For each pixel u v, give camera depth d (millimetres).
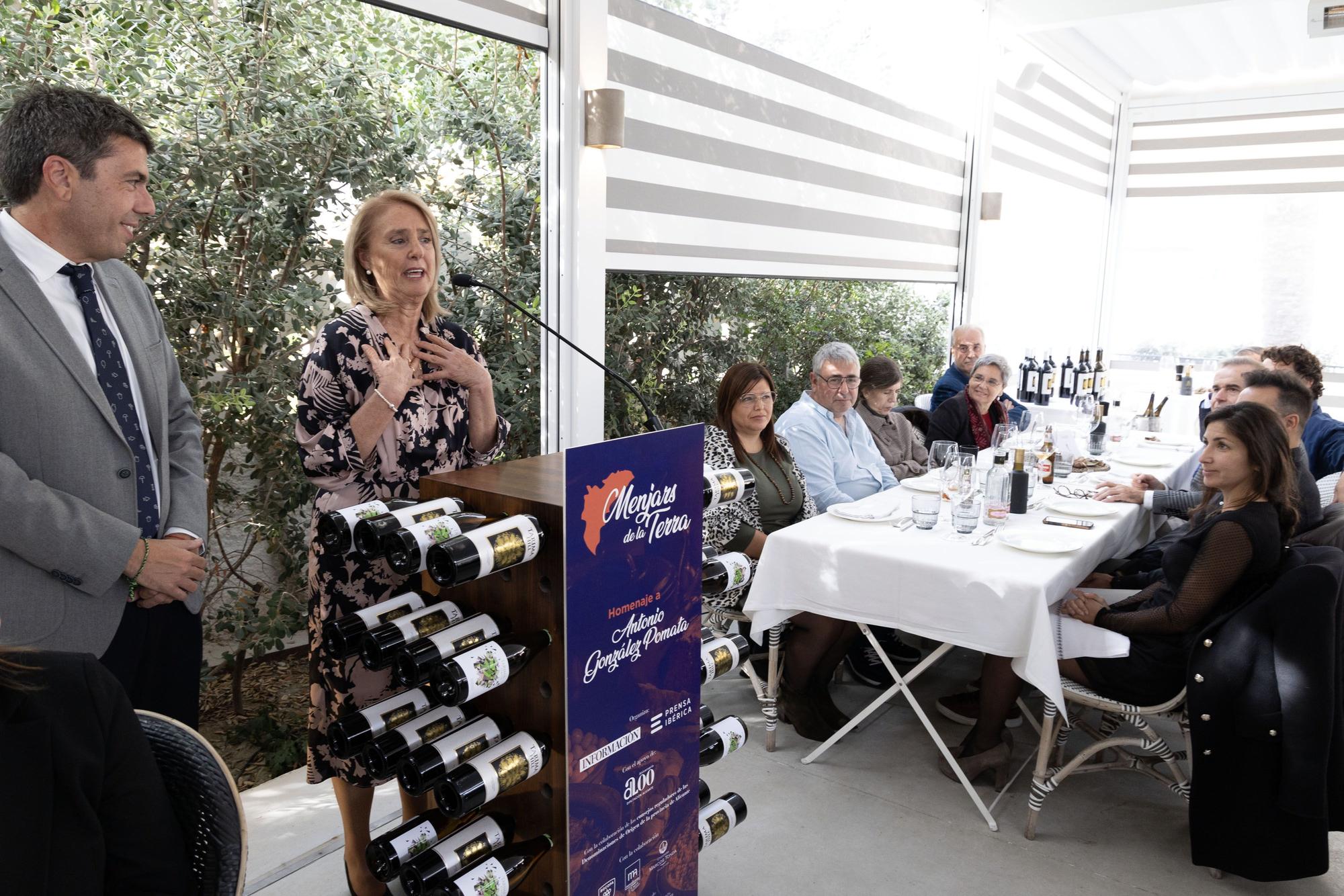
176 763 1022
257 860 2066
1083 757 2246
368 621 1281
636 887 1430
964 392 3955
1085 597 2418
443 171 3873
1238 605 2064
